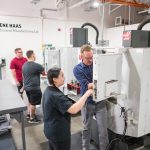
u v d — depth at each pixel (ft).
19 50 12.97
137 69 6.75
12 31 15.28
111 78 6.21
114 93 6.43
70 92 10.94
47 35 16.79
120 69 6.53
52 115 5.23
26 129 10.14
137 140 8.30
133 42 6.81
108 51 7.07
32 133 9.69
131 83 7.03
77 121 10.99
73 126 10.34
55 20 16.94
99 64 5.65
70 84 11.00
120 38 17.15
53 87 5.35
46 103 5.24
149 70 6.91
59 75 5.24
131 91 7.09
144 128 7.47
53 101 5.07
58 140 5.34
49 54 12.53
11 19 15.11
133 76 6.92
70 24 17.66
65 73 11.14
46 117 5.37
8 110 4.82
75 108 5.14
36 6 15.92
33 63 10.36
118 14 19.65
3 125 6.53
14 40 15.46
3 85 7.51
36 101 10.75
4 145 5.68
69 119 5.51
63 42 17.58
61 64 11.53
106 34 19.08
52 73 5.22
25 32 15.79
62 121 5.30
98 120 7.23
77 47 10.35
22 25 15.60
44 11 16.38
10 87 7.18
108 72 6.02
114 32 17.95
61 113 5.24
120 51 6.66
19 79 12.99
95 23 18.78
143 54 6.53
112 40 18.31
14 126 10.33
